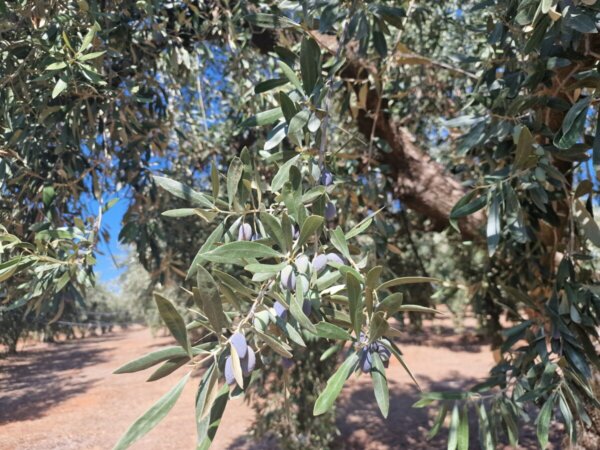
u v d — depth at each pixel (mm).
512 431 1453
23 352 22109
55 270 1521
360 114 2615
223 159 3803
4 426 8914
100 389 12164
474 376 10516
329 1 1523
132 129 1797
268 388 4926
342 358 5727
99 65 1563
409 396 9047
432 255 4730
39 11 1465
